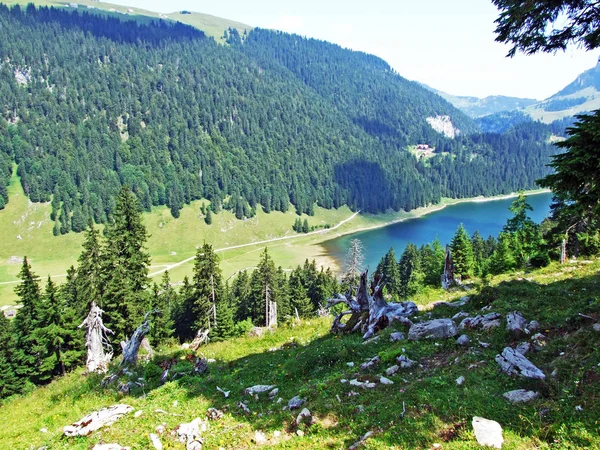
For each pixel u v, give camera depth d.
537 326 14.05
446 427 9.25
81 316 44.78
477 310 18.61
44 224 171.00
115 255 39.50
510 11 11.36
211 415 12.47
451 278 31.44
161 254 164.88
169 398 14.37
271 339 25.36
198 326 53.31
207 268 51.88
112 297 39.41
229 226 192.62
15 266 145.50
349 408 11.26
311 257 159.25
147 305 41.81
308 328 27.75
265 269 61.06
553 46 11.96
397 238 190.50
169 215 191.75
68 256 156.62
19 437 14.13
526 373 10.80
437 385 11.33
